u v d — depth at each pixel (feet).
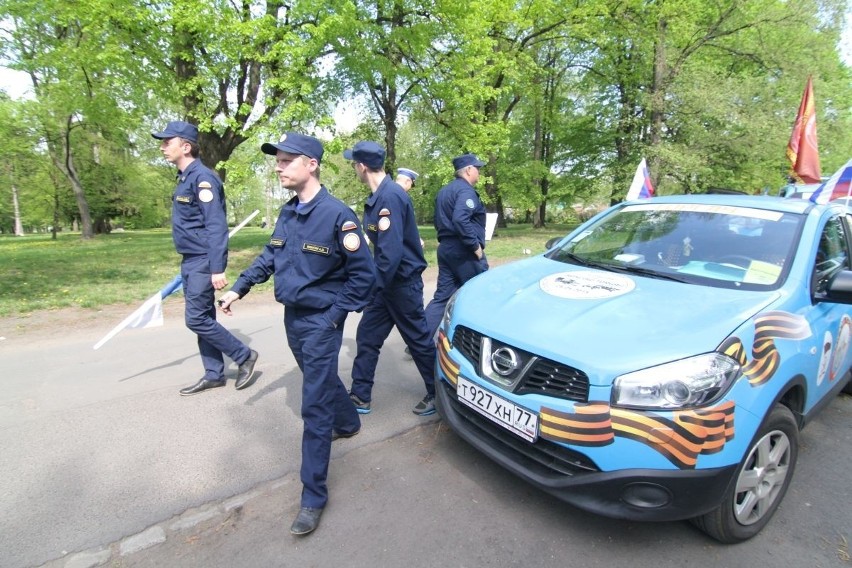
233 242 55.93
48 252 47.44
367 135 61.52
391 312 11.06
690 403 6.54
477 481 9.07
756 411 6.97
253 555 7.19
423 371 11.53
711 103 50.14
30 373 13.88
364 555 7.19
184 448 10.01
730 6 53.72
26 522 7.78
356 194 69.26
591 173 78.69
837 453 10.43
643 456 6.56
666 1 52.31
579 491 7.04
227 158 37.81
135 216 108.88
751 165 55.52
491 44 40.78
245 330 18.61
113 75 31.42
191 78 31.04
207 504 8.34
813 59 52.42
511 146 85.51
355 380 11.73
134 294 24.02
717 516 7.16
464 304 9.38
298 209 8.01
